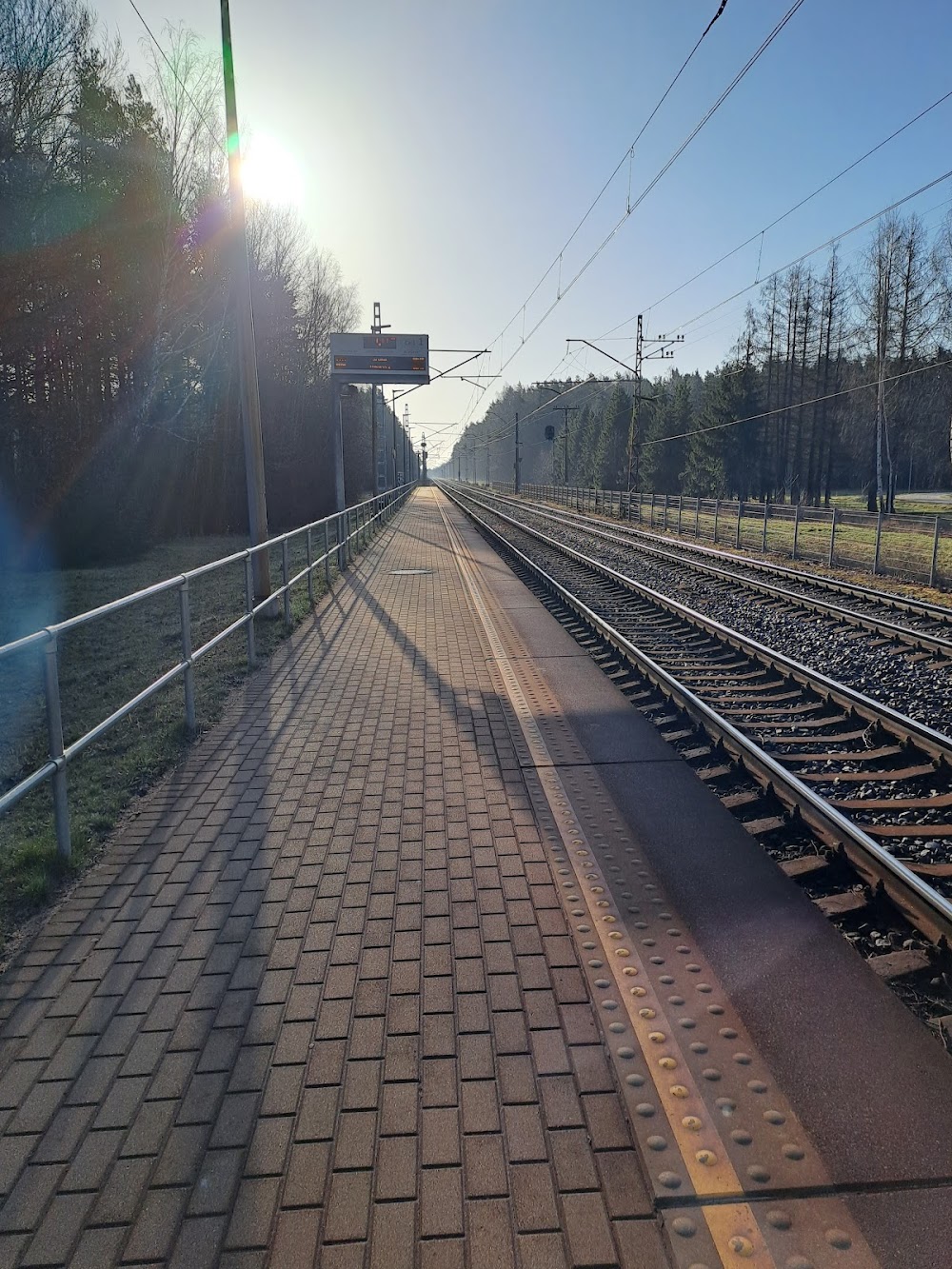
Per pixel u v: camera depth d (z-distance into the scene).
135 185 23.94
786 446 72.88
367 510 27.50
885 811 5.39
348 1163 2.47
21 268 20.17
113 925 3.83
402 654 9.99
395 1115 2.65
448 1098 2.72
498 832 4.81
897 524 20.02
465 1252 2.18
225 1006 3.22
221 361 36.28
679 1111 2.65
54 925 3.84
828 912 4.06
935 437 71.62
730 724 6.48
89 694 9.66
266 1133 2.59
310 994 3.29
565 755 6.20
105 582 21.12
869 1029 3.06
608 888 4.13
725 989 3.31
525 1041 2.99
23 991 3.33
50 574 22.98
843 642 11.70
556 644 10.66
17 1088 2.79
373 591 15.73
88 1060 2.93
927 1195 2.34
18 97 19.88
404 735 6.71
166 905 4.00
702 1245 2.19
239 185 11.48
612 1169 2.43
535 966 3.46
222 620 13.42
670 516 38.38
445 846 4.62
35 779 3.97
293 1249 2.20
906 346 44.97
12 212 19.94
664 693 8.22
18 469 24.14
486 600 14.74
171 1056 2.95
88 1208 2.33
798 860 4.60
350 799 5.36
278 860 4.48
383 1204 2.33
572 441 116.19
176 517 37.25
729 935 3.71
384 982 3.35
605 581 18.23
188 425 33.12
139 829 4.91
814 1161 2.45
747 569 21.61
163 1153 2.52
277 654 10.06
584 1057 2.91
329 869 4.36
